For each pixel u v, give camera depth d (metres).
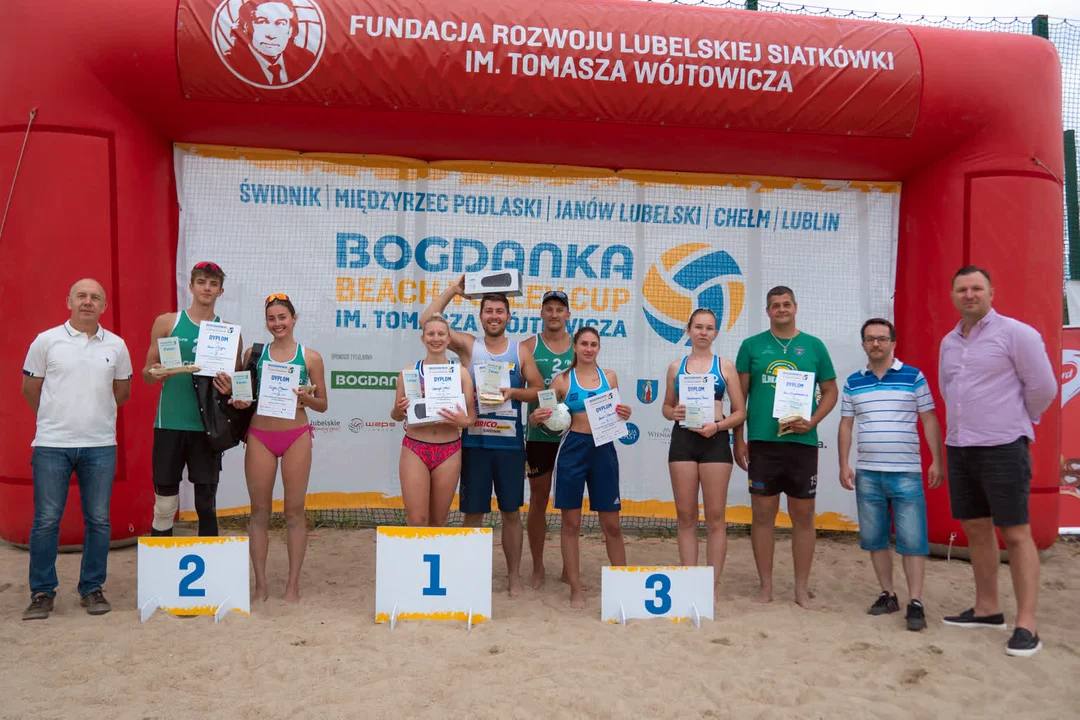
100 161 6.03
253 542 5.05
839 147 6.70
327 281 6.90
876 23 6.71
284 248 6.86
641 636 4.49
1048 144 6.70
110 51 5.96
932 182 6.85
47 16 5.96
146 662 4.00
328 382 6.89
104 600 4.81
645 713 3.52
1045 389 4.42
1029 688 3.92
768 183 7.21
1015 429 4.46
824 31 6.57
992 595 4.82
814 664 4.18
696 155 6.77
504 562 6.35
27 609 4.71
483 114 6.36
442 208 6.98
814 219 7.28
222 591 4.71
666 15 6.51
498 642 4.32
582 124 6.46
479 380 5.14
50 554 4.69
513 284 5.40
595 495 5.17
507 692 3.67
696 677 3.91
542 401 4.97
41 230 5.93
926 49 6.54
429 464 4.95
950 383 4.71
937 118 6.55
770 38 6.47
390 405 6.94
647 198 7.14
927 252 6.87
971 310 4.57
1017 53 6.65
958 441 4.62
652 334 7.14
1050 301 6.63
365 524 7.21
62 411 4.69
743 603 5.29
